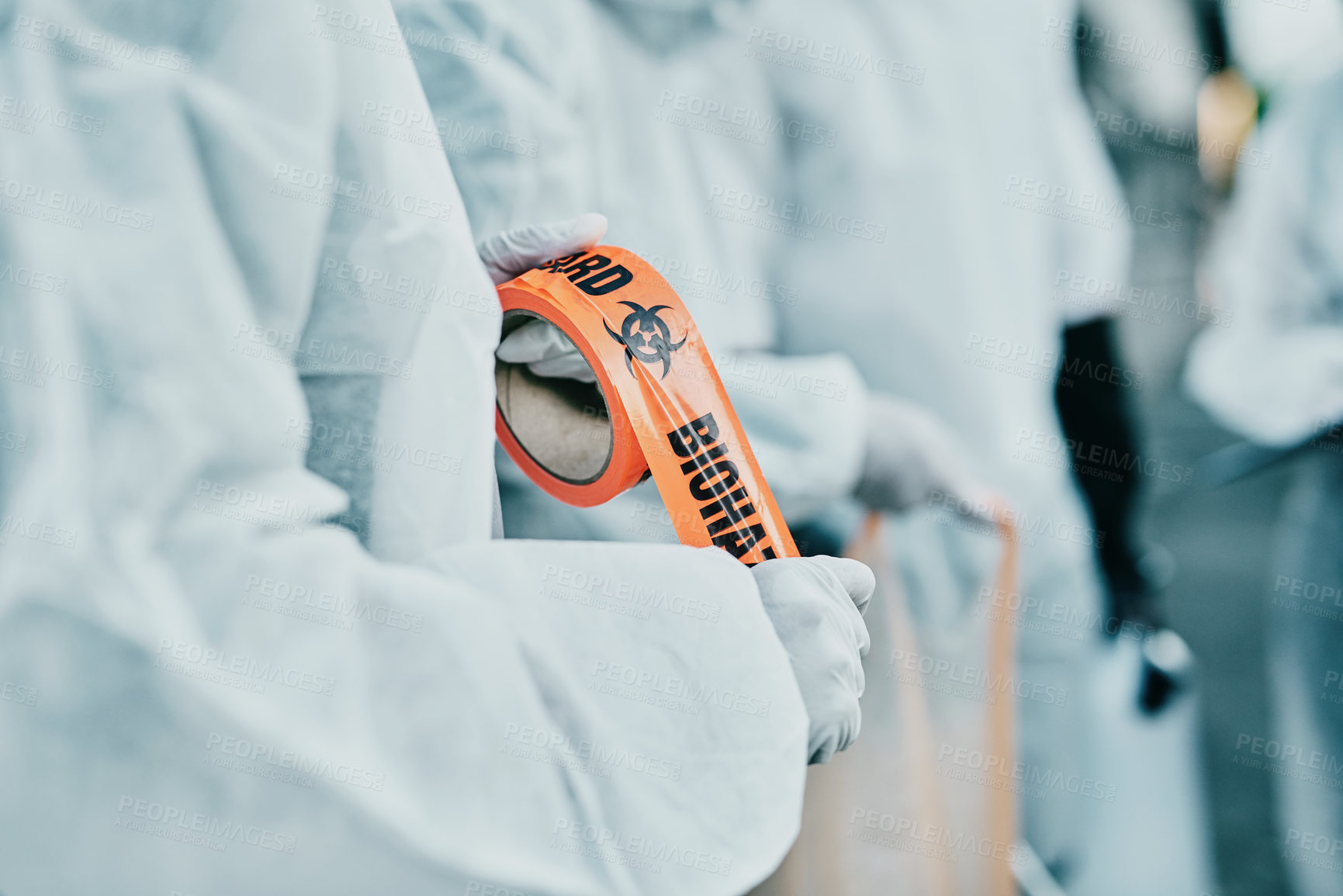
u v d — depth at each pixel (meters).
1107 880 1.78
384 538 0.57
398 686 0.44
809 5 1.66
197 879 0.39
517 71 1.42
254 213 0.48
